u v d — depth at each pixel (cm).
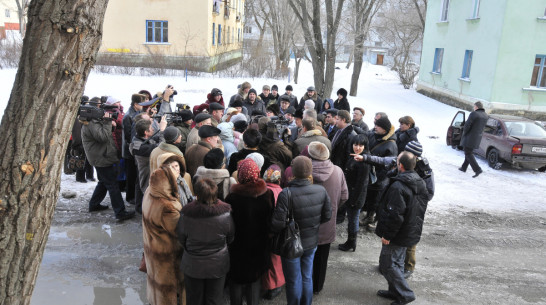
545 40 1658
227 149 537
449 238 617
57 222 591
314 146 433
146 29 2716
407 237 417
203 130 471
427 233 632
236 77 2444
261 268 383
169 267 366
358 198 534
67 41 186
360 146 515
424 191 420
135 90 1806
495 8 1709
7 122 188
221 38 3366
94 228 579
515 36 1656
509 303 452
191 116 576
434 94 2336
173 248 364
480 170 920
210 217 334
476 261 550
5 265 192
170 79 2194
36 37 184
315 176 425
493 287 484
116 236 559
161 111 671
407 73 2897
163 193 358
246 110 834
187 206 340
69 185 739
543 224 680
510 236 630
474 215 709
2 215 188
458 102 2016
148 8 2686
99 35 200
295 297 393
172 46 2739
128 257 507
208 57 2730
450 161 1061
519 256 569
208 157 409
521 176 952
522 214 721
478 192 830
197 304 353
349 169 538
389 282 441
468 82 1931
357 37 2206
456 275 511
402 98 2283
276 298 443
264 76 2570
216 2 2977
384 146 578
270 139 493
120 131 672
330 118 668
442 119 1666
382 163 513
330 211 401
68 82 190
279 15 3108
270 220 377
